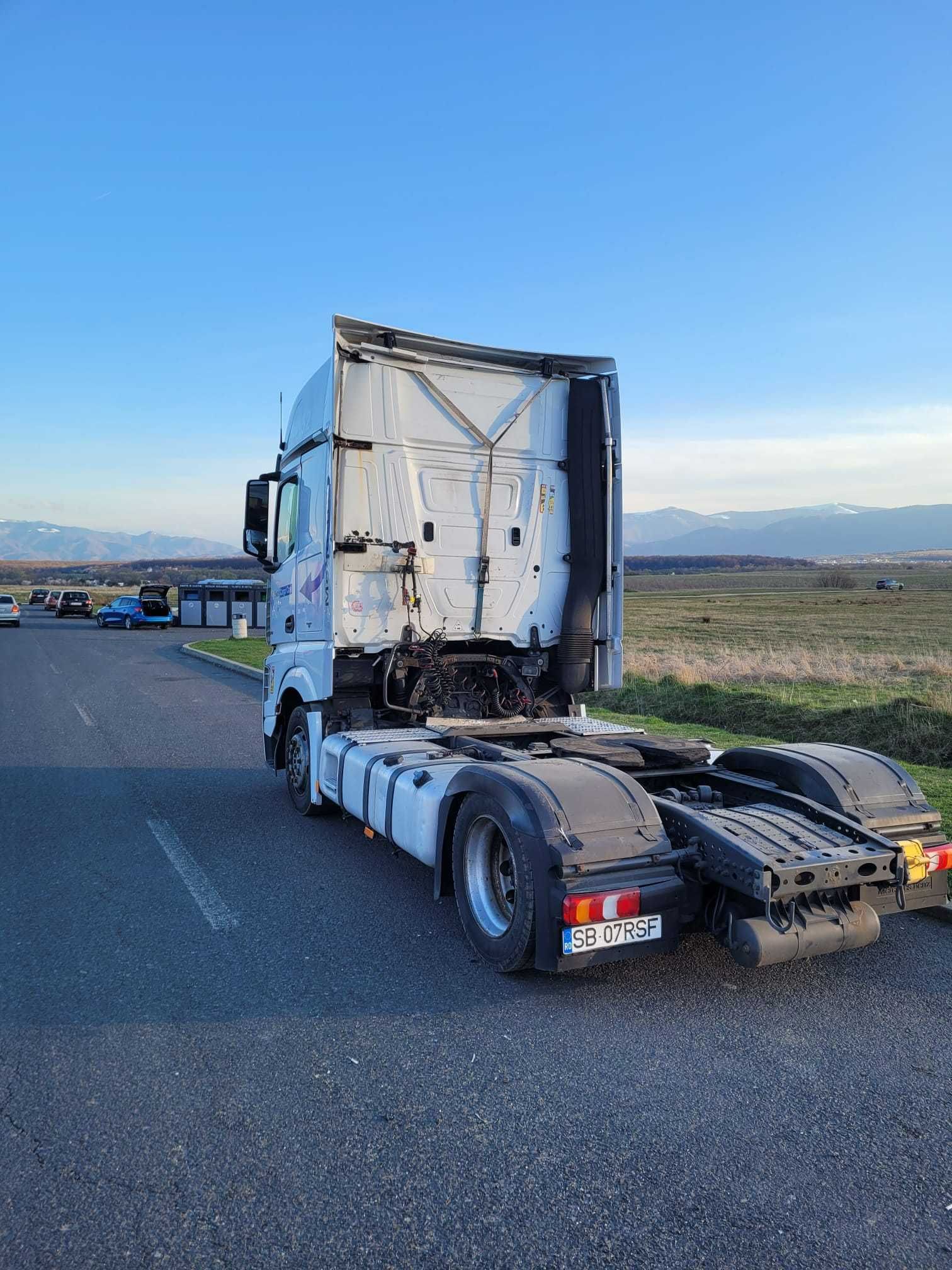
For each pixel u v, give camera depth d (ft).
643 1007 12.91
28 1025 12.08
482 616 22.68
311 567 22.36
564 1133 9.66
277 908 16.89
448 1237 8.00
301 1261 7.68
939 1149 9.45
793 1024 12.39
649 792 16.40
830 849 12.91
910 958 14.87
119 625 142.51
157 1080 10.67
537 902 12.62
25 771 30.60
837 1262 7.73
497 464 22.81
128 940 15.21
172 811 24.73
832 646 96.12
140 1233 8.01
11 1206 8.37
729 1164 9.13
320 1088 10.54
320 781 21.65
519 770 14.12
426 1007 12.78
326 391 20.97
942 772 28.71
